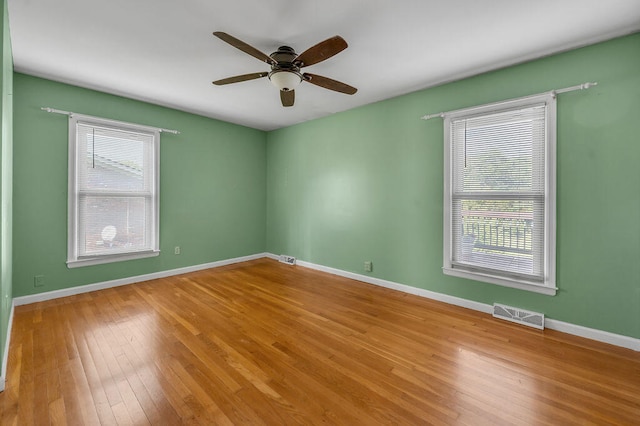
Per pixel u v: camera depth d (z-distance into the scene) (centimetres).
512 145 276
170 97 368
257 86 332
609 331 234
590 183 239
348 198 418
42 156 316
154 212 400
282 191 518
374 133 385
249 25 216
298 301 326
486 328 261
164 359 209
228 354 217
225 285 381
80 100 336
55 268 326
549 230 256
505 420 155
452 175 316
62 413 157
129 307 304
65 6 195
